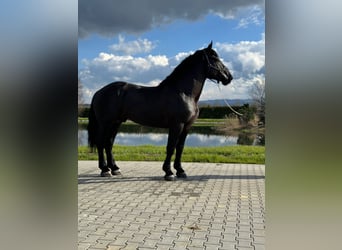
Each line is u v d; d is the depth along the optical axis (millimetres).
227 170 7062
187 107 5855
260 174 6566
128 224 3449
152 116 5914
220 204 4281
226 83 6109
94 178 6086
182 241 2961
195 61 5980
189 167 7469
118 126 6398
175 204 4281
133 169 7152
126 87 6062
